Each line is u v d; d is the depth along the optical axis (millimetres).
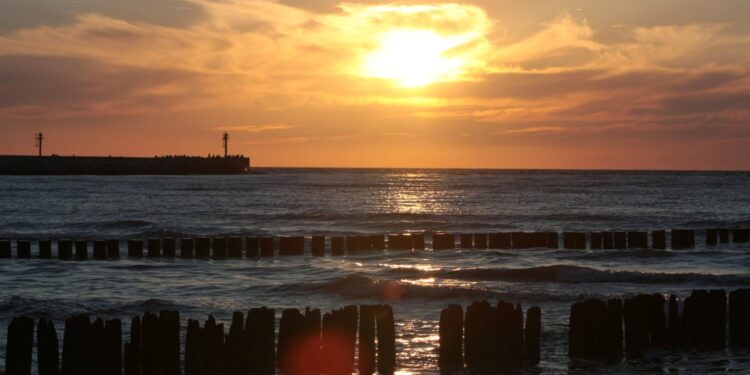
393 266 31375
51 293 24047
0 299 22250
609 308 16047
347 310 14969
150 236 44219
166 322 14328
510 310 15422
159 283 26469
